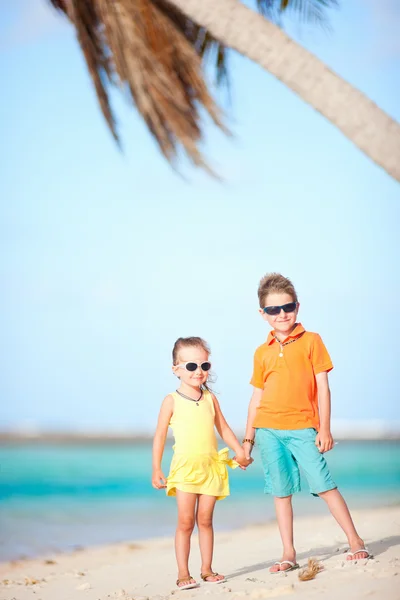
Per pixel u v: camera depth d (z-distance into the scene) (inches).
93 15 327.9
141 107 302.0
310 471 307.7
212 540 309.9
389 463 1428.4
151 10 308.0
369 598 234.7
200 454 304.0
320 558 338.6
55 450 1879.9
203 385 322.0
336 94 251.6
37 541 546.6
